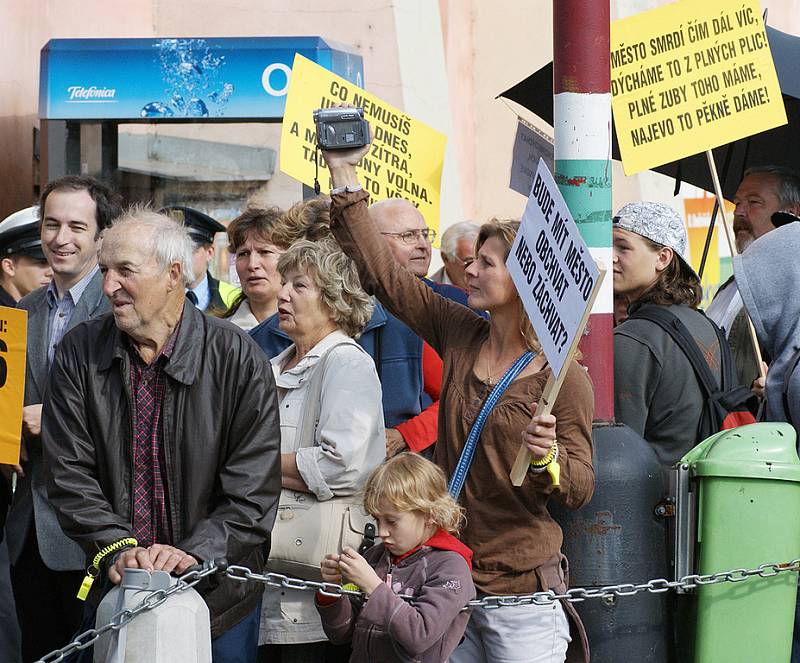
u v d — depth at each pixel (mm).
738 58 9469
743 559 7605
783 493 7621
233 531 6871
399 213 9680
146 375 7039
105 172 13016
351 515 7797
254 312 9938
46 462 7039
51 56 12898
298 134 10438
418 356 8836
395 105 16984
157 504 6965
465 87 19938
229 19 16484
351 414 7816
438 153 11062
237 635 7305
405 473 6926
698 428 8586
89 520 6852
